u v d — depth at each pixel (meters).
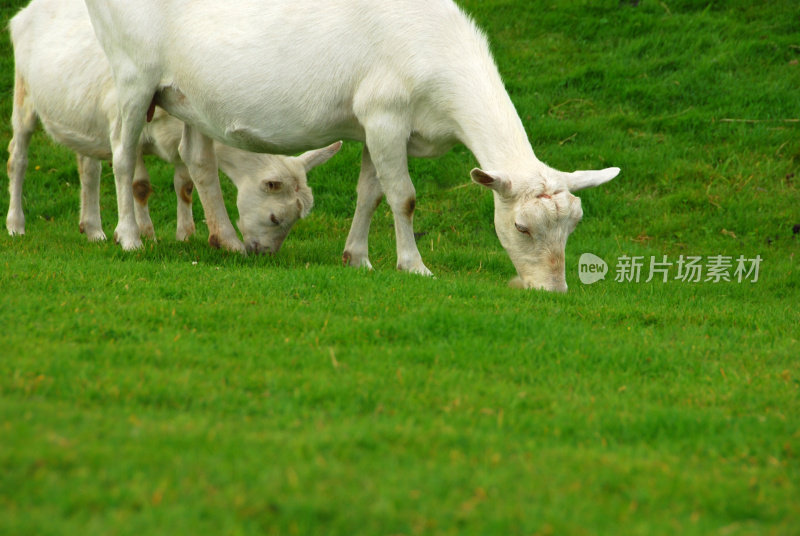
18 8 21.69
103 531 4.05
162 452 4.85
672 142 17.50
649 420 5.98
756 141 17.30
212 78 10.41
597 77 19.44
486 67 10.12
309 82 10.23
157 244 11.60
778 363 7.75
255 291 8.79
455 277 11.56
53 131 12.70
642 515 4.62
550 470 5.05
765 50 19.86
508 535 4.30
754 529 4.54
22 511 4.19
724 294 11.62
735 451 5.66
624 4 21.91
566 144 17.48
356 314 8.21
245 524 4.22
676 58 19.67
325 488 4.58
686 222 15.20
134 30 10.65
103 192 16.70
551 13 21.61
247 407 5.79
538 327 7.97
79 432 5.02
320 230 15.23
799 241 14.45
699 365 7.50
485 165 9.84
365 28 10.08
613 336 8.09
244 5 10.45
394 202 10.45
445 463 5.08
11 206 13.34
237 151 11.66
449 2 10.30
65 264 9.61
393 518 4.34
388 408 5.94
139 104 10.98
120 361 6.48
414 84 9.97
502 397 6.30
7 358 6.25
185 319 7.67
